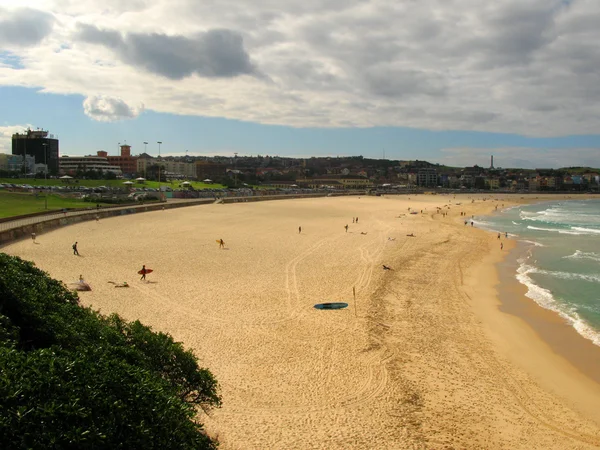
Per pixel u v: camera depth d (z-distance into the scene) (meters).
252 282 40.34
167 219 87.19
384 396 21.31
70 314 17.41
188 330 28.34
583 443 18.66
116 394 11.26
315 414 19.53
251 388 21.47
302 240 65.94
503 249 66.12
